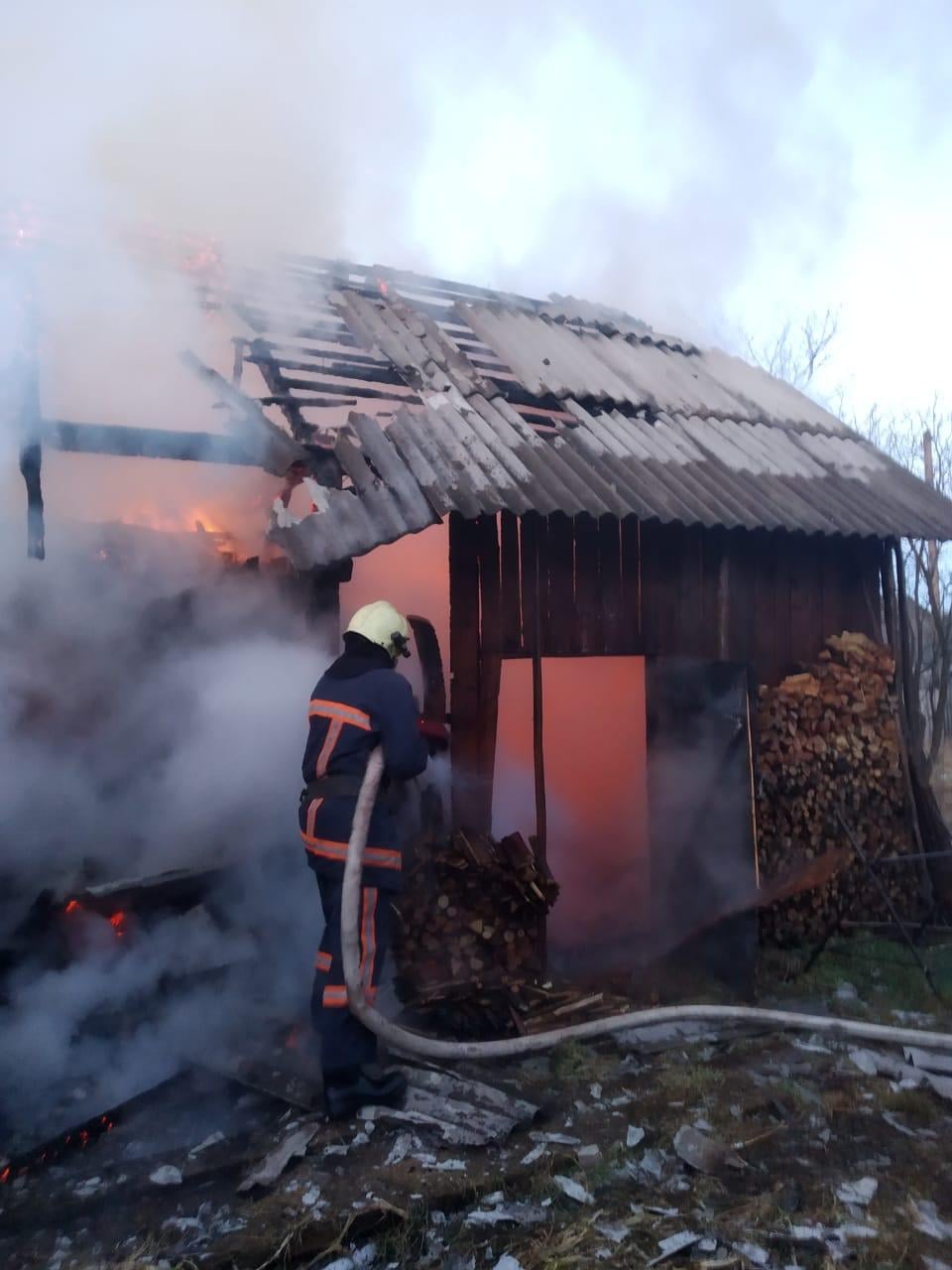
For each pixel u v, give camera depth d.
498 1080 3.84
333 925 3.62
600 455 5.67
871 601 6.86
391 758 3.66
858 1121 3.66
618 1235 2.94
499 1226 2.98
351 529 4.59
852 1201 3.14
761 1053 4.28
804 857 5.93
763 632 6.25
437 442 5.17
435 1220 3.00
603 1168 3.28
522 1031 4.32
